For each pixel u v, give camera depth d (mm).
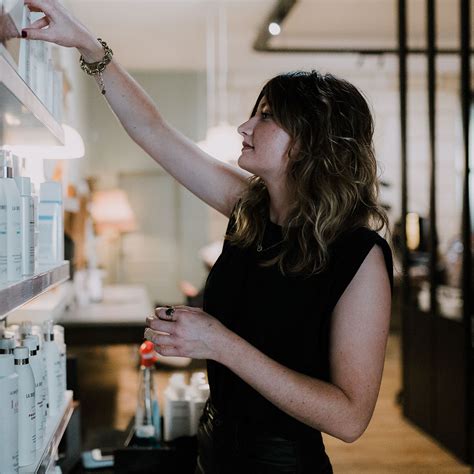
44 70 1635
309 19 7148
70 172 5160
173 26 7211
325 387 1344
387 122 9297
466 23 4152
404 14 5023
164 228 9234
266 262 1490
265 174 1551
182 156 1854
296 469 1431
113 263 9148
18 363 1309
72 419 2314
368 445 4398
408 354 4988
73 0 6285
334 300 1398
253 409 1443
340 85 1534
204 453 1535
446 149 9281
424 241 6848
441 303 4816
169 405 2424
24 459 1308
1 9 1048
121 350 5668
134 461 2201
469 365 4086
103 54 1757
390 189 9289
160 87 9188
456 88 9211
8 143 1770
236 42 7926
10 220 1205
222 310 1549
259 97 1619
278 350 1454
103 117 8984
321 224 1423
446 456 4203
